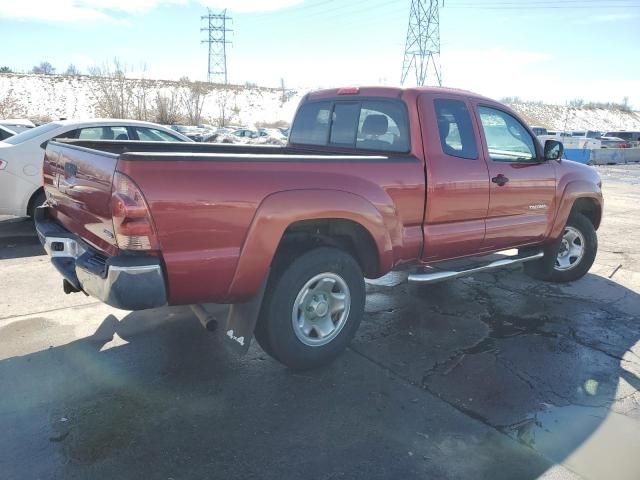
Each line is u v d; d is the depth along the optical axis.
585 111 96.88
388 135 4.29
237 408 3.21
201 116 57.19
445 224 4.32
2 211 7.11
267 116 65.62
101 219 3.10
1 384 3.40
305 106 5.20
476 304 5.24
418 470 2.72
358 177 3.64
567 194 5.46
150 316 4.60
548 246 5.61
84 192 3.29
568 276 6.02
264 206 3.17
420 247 4.18
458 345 4.26
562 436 3.06
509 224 4.88
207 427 3.00
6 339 4.07
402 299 5.34
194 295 3.12
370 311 4.97
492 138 4.79
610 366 3.97
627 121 96.56
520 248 5.43
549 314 5.02
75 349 3.93
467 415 3.23
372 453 2.84
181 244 2.96
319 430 3.02
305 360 3.63
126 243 2.83
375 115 4.43
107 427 2.97
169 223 2.89
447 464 2.77
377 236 3.75
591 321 4.88
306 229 3.73
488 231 4.67
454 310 5.05
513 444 2.96
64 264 3.63
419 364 3.89
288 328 3.50
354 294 3.79
